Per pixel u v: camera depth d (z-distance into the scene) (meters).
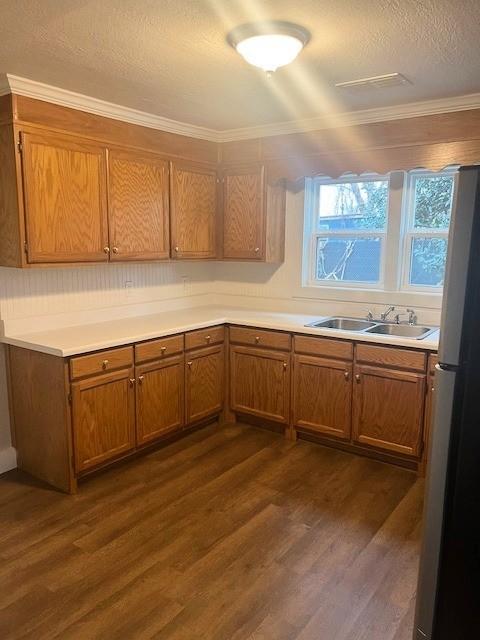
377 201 3.73
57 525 2.56
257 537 2.47
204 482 3.02
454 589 1.43
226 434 3.74
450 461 1.38
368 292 3.75
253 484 3.00
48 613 1.96
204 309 4.27
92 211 3.08
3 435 3.16
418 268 3.62
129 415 3.14
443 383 1.36
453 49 2.20
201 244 3.96
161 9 1.84
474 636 1.43
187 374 3.55
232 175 3.99
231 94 2.89
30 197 2.75
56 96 2.80
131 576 2.18
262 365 3.70
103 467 3.10
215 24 1.96
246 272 4.41
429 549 1.45
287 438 3.68
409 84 2.68
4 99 2.67
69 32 2.04
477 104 2.91
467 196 1.27
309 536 2.48
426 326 3.49
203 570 2.22
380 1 1.76
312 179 3.99
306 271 4.10
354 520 2.62
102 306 3.60
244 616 1.95
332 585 2.13
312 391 3.48
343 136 3.46
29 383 2.97
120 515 2.66
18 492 2.89
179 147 3.66
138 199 3.38
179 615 1.95
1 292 3.01
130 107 3.17
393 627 1.90
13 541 2.42
